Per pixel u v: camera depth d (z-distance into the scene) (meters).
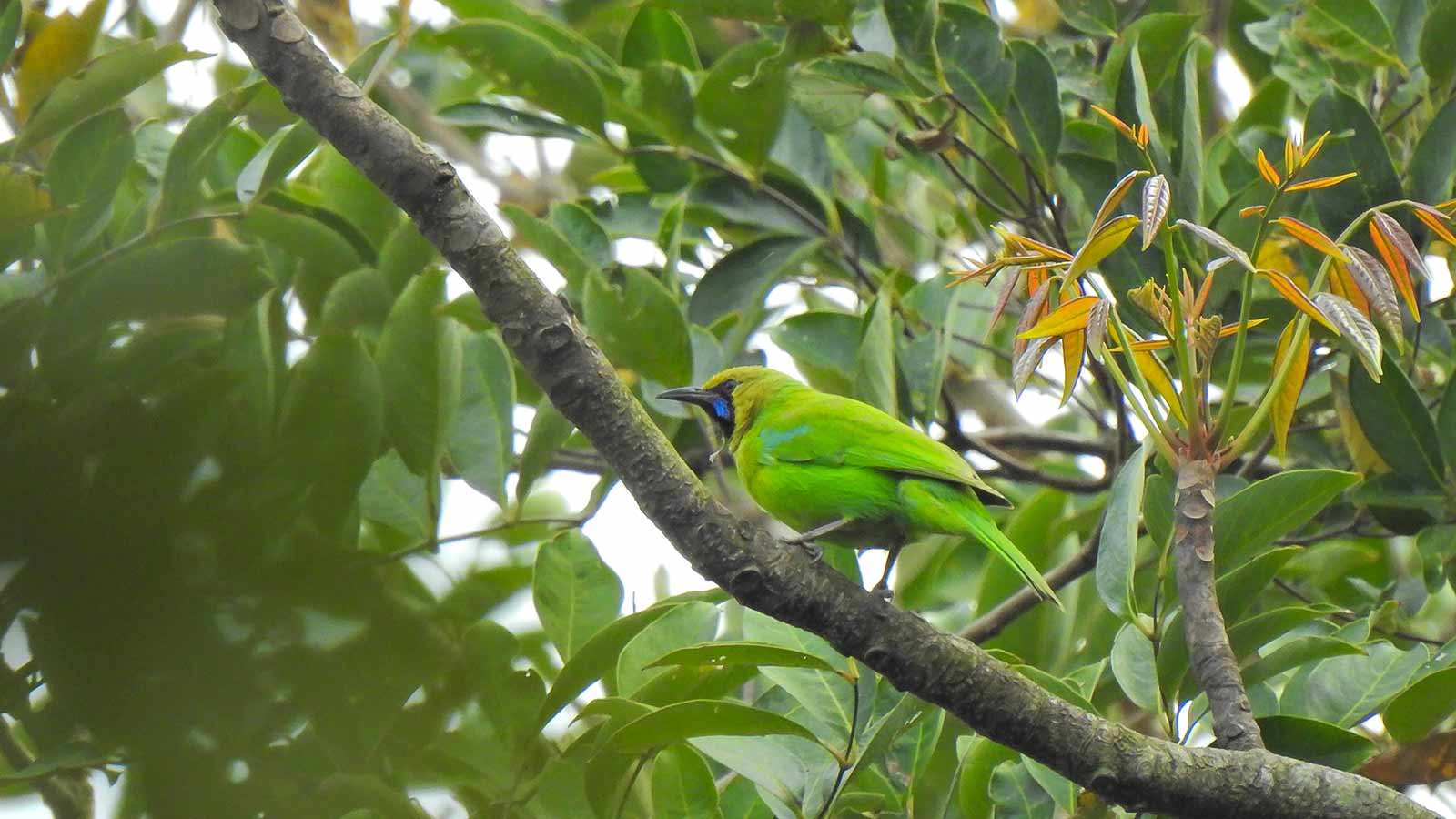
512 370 11.39
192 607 7.30
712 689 9.51
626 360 11.64
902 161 15.54
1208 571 8.61
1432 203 11.52
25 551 7.07
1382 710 9.55
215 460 7.86
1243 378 13.16
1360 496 11.37
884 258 15.89
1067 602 13.45
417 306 9.80
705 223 14.02
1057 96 12.14
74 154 9.54
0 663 7.32
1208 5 15.23
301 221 11.45
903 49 12.20
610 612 10.08
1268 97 14.10
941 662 7.80
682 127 13.16
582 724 10.47
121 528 7.23
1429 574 11.49
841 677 9.76
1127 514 9.34
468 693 8.76
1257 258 8.26
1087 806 9.43
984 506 11.48
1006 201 13.90
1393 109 13.67
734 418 12.27
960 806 9.99
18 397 7.77
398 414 9.77
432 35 12.55
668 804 9.36
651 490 7.73
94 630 7.08
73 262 9.46
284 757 7.59
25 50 10.49
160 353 8.16
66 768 7.68
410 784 8.66
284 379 9.15
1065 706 7.88
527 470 10.66
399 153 7.37
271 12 7.31
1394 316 7.57
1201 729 10.45
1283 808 7.68
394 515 10.53
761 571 7.77
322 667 7.77
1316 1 13.03
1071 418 17.88
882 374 11.48
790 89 12.73
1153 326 11.68
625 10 16.73
